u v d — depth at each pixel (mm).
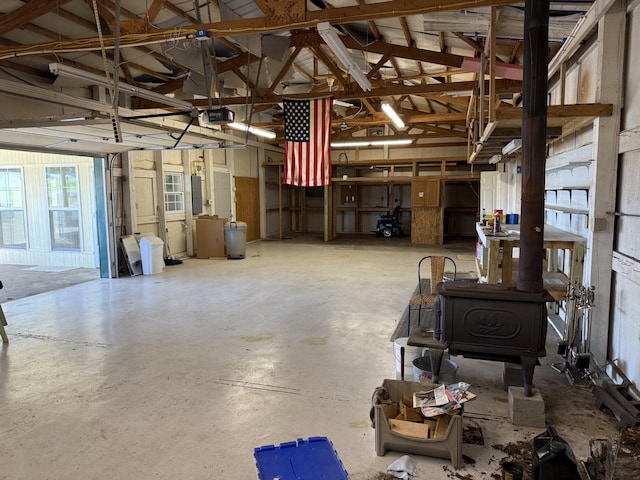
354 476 2221
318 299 5844
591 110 3287
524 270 2730
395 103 9391
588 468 2188
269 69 6039
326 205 12305
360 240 12734
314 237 13602
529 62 2641
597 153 3336
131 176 7832
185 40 3787
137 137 5812
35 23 4859
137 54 5895
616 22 3201
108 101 6527
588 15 3406
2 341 4281
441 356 3068
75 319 5031
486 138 4359
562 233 4457
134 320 4980
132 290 6512
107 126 4727
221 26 3363
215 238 9383
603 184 3346
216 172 10633
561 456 1984
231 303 5688
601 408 2852
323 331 4527
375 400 2516
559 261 5051
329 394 3127
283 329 4609
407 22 4973
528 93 2652
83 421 2791
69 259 8781
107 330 4633
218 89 4984
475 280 5762
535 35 2604
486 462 2318
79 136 5465
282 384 3297
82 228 8586
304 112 5250
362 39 6117
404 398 2678
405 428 2412
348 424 2721
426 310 5238
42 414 2883
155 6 3625
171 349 4051
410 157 13641
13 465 2348
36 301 5883
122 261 7727
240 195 11844
